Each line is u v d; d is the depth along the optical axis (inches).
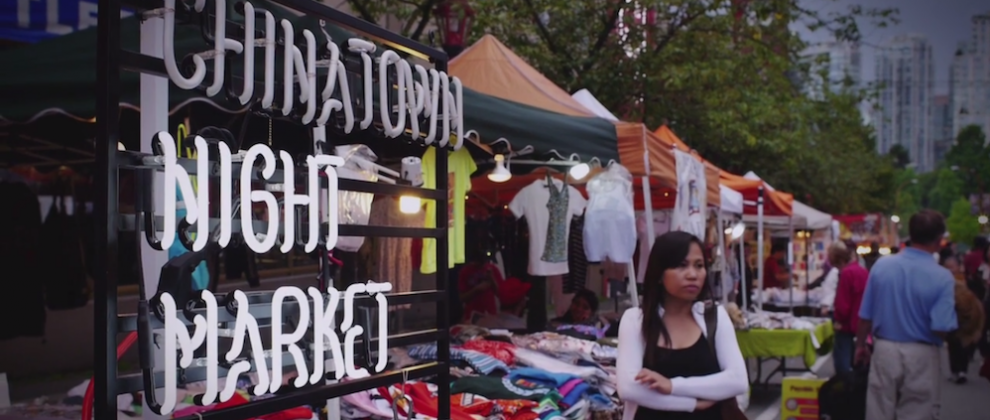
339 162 105.7
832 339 418.3
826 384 260.8
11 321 338.0
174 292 88.3
